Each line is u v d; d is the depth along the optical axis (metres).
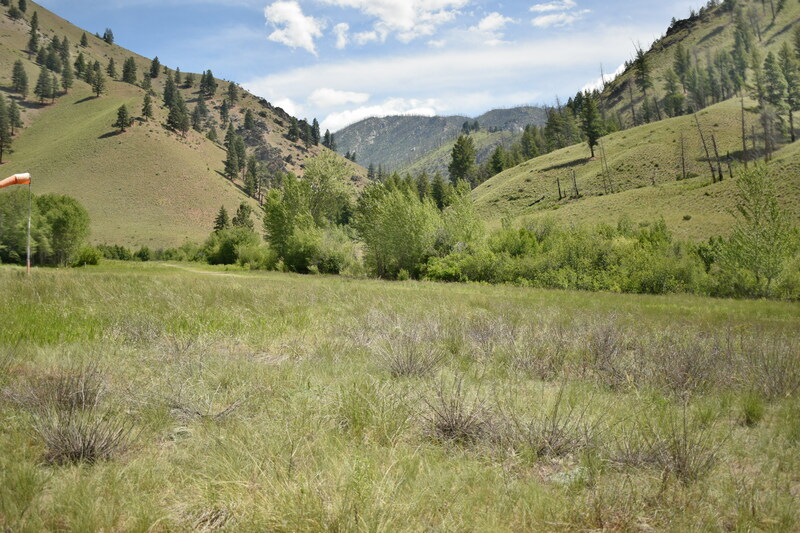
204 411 4.54
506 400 5.18
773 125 107.06
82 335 7.63
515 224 58.22
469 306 14.62
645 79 182.75
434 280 36.53
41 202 57.03
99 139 185.12
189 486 3.04
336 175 64.19
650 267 28.95
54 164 172.25
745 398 5.55
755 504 3.10
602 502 3.07
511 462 3.79
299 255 49.56
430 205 41.66
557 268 31.61
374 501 2.79
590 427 4.38
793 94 122.56
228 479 3.08
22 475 3.06
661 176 98.94
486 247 36.78
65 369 5.60
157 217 151.50
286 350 7.74
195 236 140.75
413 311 11.69
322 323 10.22
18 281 13.84
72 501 2.82
